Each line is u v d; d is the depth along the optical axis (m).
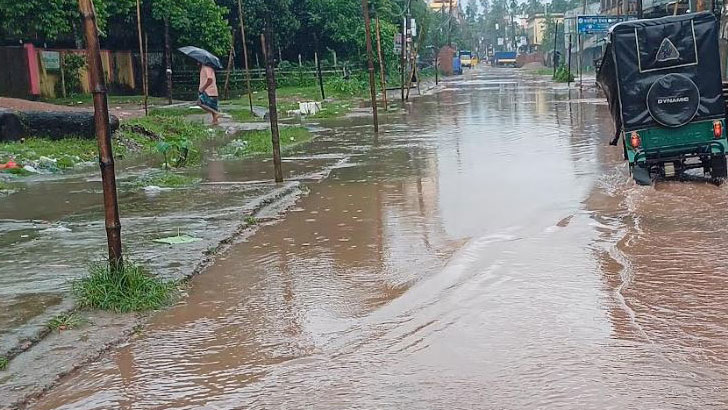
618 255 7.95
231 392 5.00
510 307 6.45
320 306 6.66
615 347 5.48
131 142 19.95
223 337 6.00
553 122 24.38
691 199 10.80
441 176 13.87
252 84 48.03
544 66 100.38
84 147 18.42
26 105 19.83
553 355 5.38
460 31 121.44
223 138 23.23
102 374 5.33
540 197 11.41
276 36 50.00
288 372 5.29
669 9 36.41
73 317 6.27
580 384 4.89
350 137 22.38
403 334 5.94
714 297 6.51
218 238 8.97
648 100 11.88
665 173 12.13
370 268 7.80
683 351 5.37
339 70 52.47
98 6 31.41
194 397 4.95
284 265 8.04
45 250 8.48
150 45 42.12
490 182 12.98
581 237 8.80
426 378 5.09
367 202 11.52
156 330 6.19
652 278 7.11
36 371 5.27
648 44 11.84
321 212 10.85
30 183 14.37
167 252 8.30
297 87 48.78
